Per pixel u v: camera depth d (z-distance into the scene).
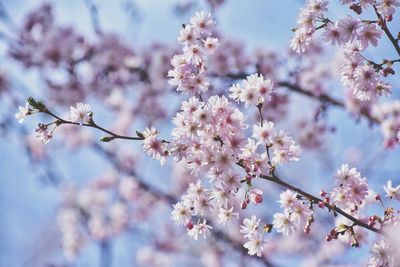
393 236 3.35
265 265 8.66
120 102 10.32
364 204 3.67
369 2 3.38
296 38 3.59
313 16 3.50
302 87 8.19
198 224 3.54
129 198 10.59
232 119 3.34
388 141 7.32
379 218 3.44
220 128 3.33
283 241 8.81
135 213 10.76
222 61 8.05
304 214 3.39
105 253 10.63
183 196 3.53
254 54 8.39
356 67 3.58
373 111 7.50
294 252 8.77
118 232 10.80
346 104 7.70
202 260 9.74
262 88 3.48
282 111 8.41
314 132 9.05
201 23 3.74
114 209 10.84
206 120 3.30
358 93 3.62
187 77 3.57
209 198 3.47
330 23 3.50
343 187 3.39
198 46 3.67
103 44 9.50
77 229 10.88
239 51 8.28
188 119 3.36
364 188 3.38
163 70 9.41
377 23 3.40
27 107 3.51
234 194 3.42
